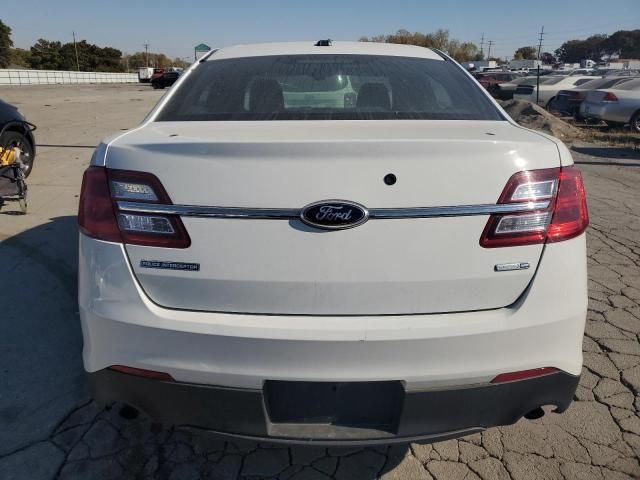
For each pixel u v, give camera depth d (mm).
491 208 1609
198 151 1601
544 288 1664
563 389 1779
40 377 2709
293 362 1604
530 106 14289
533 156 1662
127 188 1646
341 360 1600
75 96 26969
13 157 5277
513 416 1770
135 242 1643
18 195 5273
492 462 2172
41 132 11469
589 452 2223
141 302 1653
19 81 49719
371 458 2201
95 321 1708
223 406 1683
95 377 1774
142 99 25172
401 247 1590
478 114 2244
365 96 2316
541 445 2266
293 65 2578
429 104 2289
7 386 2629
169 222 1612
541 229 1658
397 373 1617
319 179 1568
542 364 1708
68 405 2500
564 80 18578
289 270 1593
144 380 1705
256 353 1603
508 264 1641
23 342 3021
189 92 2391
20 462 2150
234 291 1615
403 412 1660
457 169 1600
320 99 2293
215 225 1593
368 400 1691
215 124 2025
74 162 8047
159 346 1649
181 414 1729
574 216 1707
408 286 1610
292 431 1706
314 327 1592
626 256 4484
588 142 12023
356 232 1577
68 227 4957
